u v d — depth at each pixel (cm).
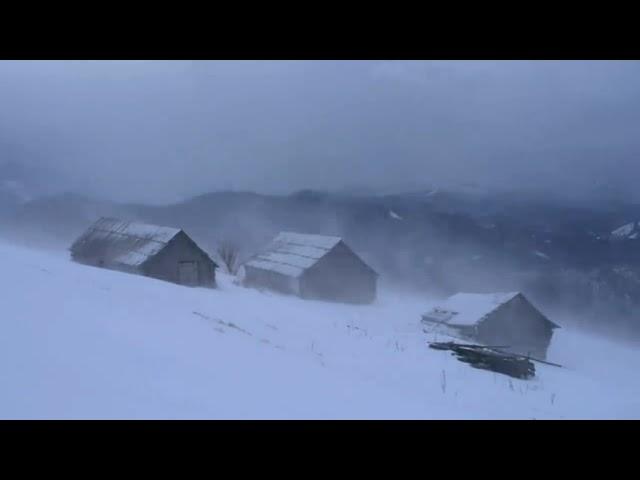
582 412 1273
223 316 1762
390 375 1469
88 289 1316
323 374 1019
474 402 1270
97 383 557
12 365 543
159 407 540
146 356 730
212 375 728
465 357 1942
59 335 711
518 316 3612
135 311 1190
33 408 467
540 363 2634
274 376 848
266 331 1711
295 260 4597
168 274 3809
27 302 902
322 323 2366
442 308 3809
